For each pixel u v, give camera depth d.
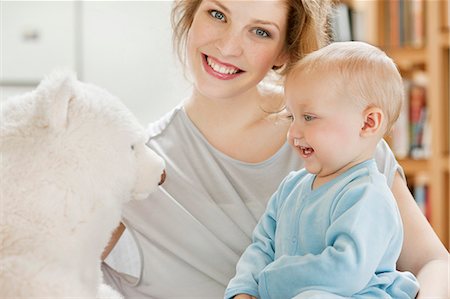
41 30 3.02
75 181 1.05
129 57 2.99
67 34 3.01
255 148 1.45
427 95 2.78
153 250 1.38
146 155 1.17
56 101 1.06
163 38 2.87
